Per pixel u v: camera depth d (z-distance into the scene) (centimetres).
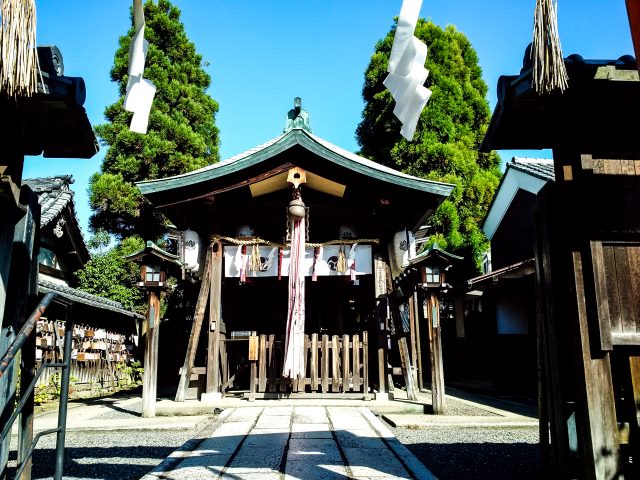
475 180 1850
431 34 2070
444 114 1906
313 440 523
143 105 314
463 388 1273
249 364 953
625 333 328
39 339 1015
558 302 356
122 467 480
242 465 417
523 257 1527
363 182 921
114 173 1983
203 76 2212
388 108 1939
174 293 1606
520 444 579
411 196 921
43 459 519
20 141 329
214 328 900
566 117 354
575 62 326
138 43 311
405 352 909
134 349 1667
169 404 827
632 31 286
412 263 829
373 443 507
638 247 343
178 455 455
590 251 335
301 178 898
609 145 354
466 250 1825
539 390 388
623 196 347
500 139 403
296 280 856
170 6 2184
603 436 314
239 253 935
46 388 1034
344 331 1236
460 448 559
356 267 929
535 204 389
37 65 274
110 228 2033
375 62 2055
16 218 324
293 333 836
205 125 2167
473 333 1516
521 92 343
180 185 893
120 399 1116
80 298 1234
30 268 337
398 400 864
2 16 259
